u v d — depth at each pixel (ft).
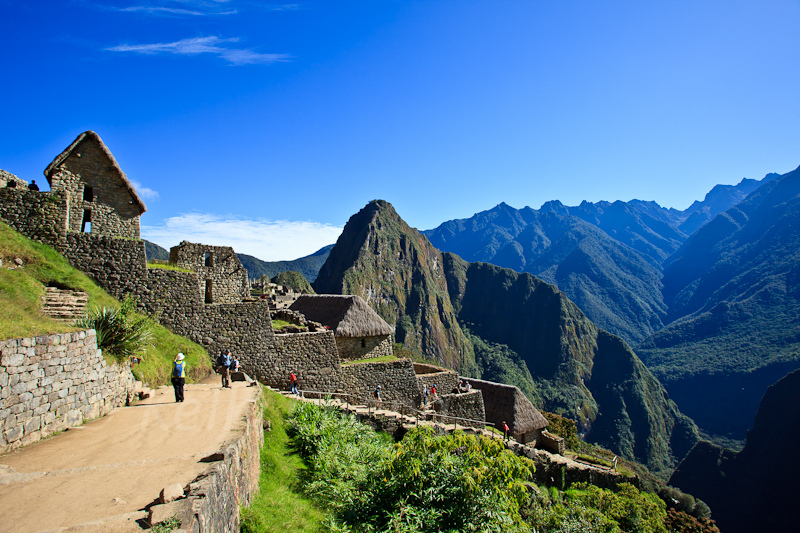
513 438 96.07
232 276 96.78
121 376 43.57
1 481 23.38
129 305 52.39
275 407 55.93
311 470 44.60
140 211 75.51
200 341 67.92
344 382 81.71
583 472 87.25
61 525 18.48
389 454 43.45
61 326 37.99
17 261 53.98
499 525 37.73
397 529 34.63
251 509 31.48
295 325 91.45
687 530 91.91
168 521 18.02
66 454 28.19
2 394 28.02
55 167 67.15
